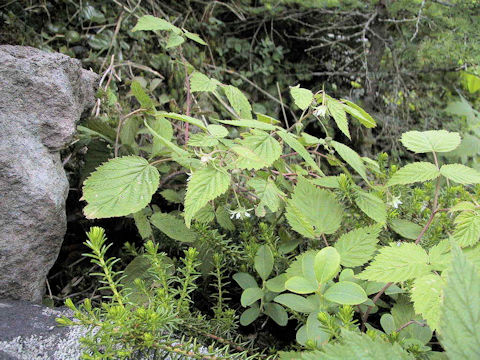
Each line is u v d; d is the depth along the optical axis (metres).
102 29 3.32
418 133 1.85
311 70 4.62
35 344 1.26
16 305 1.48
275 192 1.75
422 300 1.23
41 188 1.58
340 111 1.88
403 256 1.38
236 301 2.03
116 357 1.24
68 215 2.41
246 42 4.35
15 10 3.01
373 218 1.74
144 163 1.72
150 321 1.16
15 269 1.55
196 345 1.25
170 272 1.85
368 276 1.35
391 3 3.95
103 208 1.58
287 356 1.28
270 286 1.61
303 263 1.48
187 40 3.95
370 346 0.94
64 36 3.18
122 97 3.10
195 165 1.76
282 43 4.57
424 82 4.63
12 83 1.68
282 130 1.83
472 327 0.84
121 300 1.30
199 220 1.86
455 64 4.21
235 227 2.15
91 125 2.26
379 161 2.13
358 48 4.36
